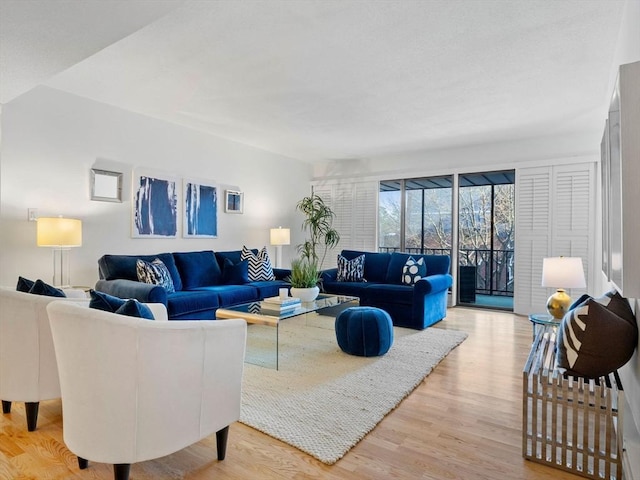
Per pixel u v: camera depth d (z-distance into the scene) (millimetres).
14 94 2922
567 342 1768
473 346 3668
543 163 5078
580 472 1688
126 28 2088
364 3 2227
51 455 1817
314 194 7168
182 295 3775
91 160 3936
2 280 3342
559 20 2393
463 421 2168
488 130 4848
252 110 4180
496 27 2477
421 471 1707
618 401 1624
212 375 1716
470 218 6461
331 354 3389
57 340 1560
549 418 2195
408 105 3969
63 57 2391
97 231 4004
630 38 2084
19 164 3434
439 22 2420
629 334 1677
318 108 4074
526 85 3438
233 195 5570
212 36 2605
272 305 3426
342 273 5293
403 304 4445
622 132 1415
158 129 4562
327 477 1664
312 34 2572
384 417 2211
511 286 6246
